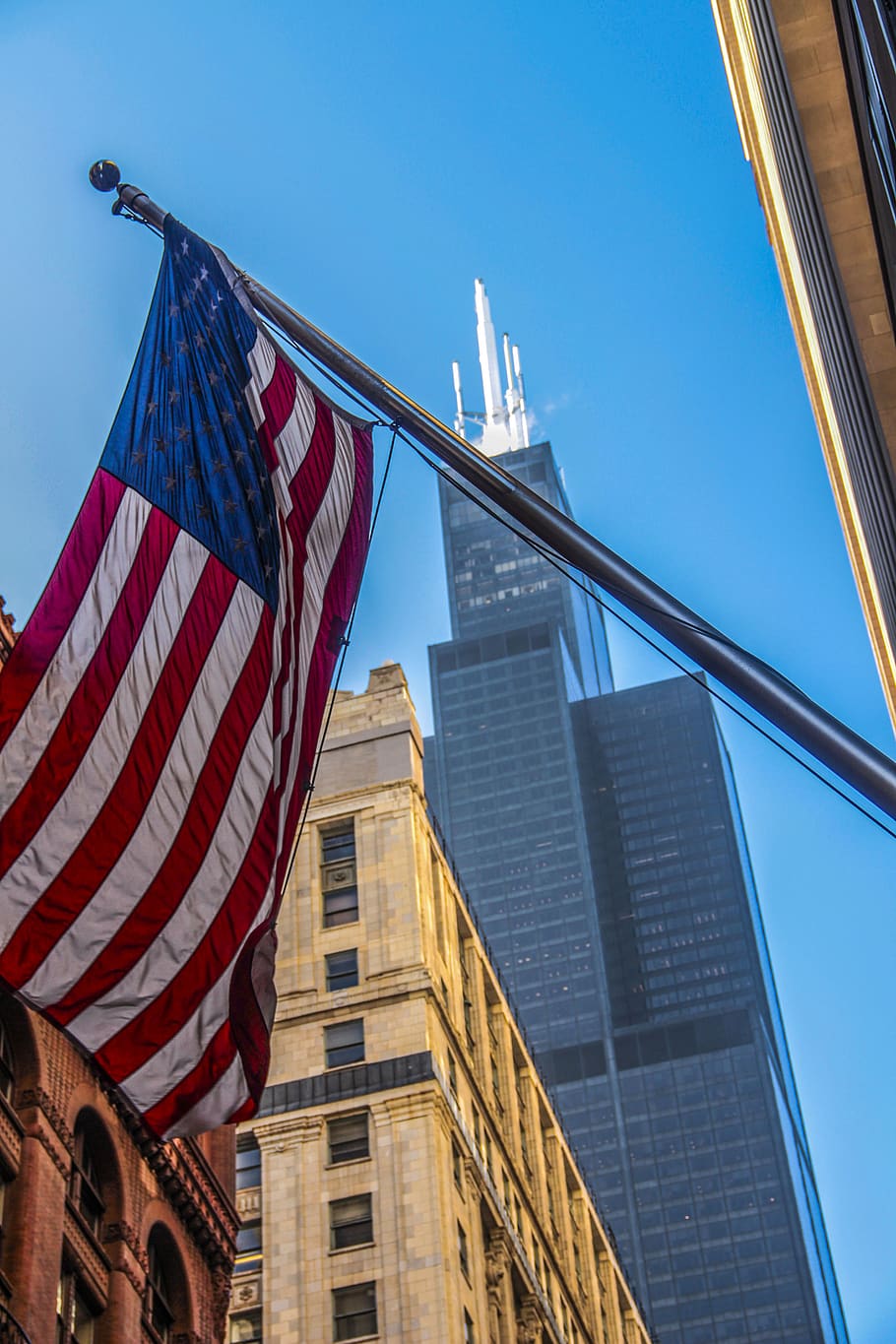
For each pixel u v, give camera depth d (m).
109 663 26.41
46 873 25.53
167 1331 51.88
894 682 42.34
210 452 27.84
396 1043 93.81
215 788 26.31
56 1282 44.62
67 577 26.80
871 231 26.08
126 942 25.62
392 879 100.06
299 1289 86.75
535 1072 114.25
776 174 37.41
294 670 27.39
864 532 34.69
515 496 20.70
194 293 28.70
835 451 39.78
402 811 102.62
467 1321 87.75
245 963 25.83
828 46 27.02
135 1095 25.33
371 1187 89.19
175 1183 53.12
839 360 29.23
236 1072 25.62
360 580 28.77
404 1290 85.50
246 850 26.27
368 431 30.22
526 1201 103.81
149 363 28.33
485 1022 106.75
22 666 26.20
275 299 24.19
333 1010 95.75
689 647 19.34
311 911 99.94
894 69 19.00
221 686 26.70
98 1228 49.28
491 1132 100.56
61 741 25.92
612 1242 123.88
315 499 28.53
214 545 27.28
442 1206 88.31
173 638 26.72
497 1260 94.12
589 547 20.05
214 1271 55.47
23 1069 46.53
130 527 27.19
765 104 34.97
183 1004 25.66
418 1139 90.06
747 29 36.00
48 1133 46.25
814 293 31.84
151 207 29.47
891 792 18.17
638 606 19.67
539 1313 97.81
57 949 25.34
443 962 101.56
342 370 22.91
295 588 27.81
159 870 25.81
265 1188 90.50
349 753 105.62
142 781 26.00
